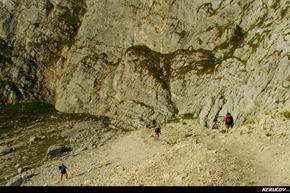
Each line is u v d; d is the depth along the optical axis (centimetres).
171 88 5638
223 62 5019
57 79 7988
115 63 7006
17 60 8225
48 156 4506
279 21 4572
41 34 8544
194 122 4766
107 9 7644
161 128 4812
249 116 4075
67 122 6375
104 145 4750
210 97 4650
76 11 8788
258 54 4512
